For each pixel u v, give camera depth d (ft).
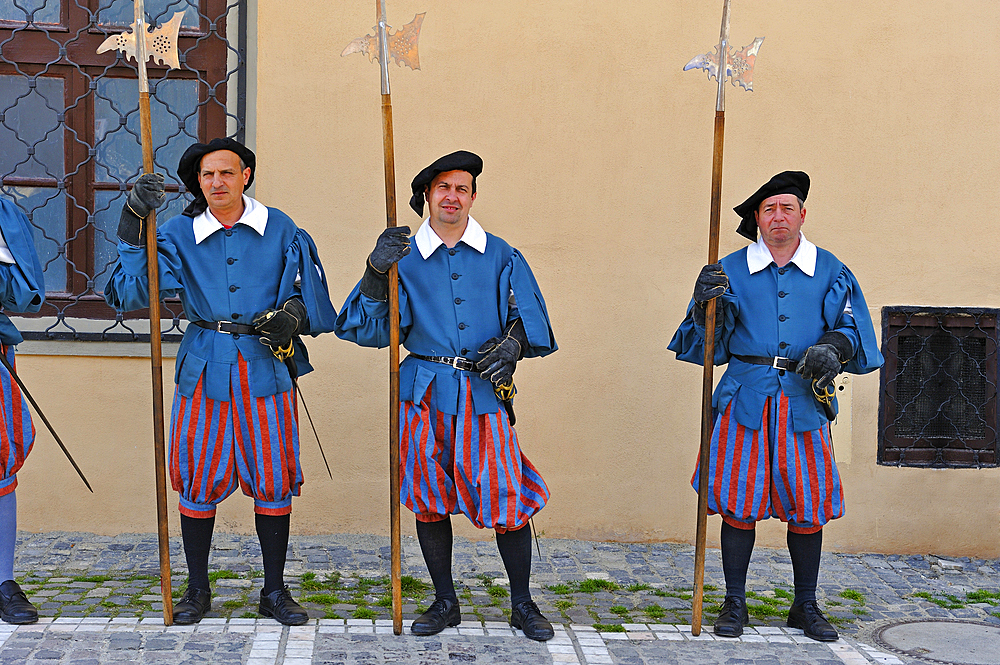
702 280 11.25
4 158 15.03
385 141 10.89
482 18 15.23
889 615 12.98
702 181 15.49
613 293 15.49
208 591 11.55
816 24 15.52
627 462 15.64
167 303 15.05
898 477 15.83
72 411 14.84
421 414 11.25
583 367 15.52
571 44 15.33
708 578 14.17
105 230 15.23
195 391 11.14
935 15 15.61
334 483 15.33
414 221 15.29
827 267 11.86
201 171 11.06
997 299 15.79
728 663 10.62
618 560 14.85
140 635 10.63
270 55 15.01
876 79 15.60
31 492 14.82
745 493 11.55
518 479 11.28
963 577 14.87
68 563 13.52
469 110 15.24
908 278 15.72
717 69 11.36
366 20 15.07
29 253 11.39
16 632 10.59
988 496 15.87
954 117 15.69
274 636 10.78
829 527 15.88
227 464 11.18
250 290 11.22
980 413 15.93
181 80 15.25
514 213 15.34
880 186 15.66
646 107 15.42
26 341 14.65
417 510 11.27
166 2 15.17
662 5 15.40
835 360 11.07
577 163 15.38
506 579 13.73
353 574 13.57
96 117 15.17
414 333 11.46
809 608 11.84
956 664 11.18
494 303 11.50
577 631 11.48
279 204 15.06
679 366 15.62
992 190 15.74
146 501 15.02
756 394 11.56
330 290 15.14
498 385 11.07
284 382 11.38
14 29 14.89
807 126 15.56
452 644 10.82
